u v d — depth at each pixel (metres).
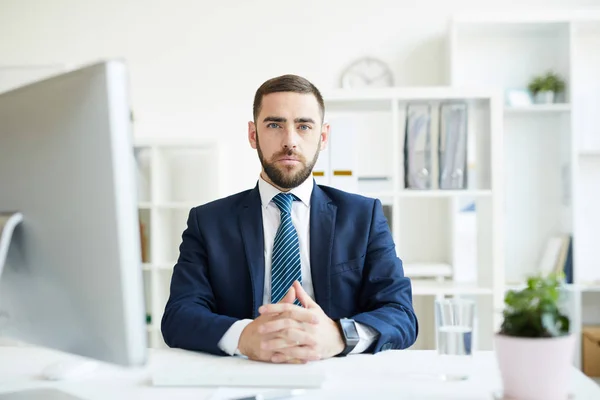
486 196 3.23
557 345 0.93
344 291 1.74
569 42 3.48
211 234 1.78
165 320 1.62
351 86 3.79
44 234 0.93
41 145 0.91
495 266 3.17
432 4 3.78
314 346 1.31
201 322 1.47
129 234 0.85
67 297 0.92
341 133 3.10
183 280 1.73
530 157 3.70
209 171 3.85
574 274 3.41
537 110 3.51
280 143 1.73
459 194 3.20
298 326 1.32
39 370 1.28
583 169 3.71
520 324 0.96
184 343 1.49
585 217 3.71
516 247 3.71
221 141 3.65
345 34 3.82
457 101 3.29
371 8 3.80
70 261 0.90
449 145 3.22
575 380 1.13
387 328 1.44
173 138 3.62
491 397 1.00
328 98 3.23
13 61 3.90
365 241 1.77
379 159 3.46
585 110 3.54
